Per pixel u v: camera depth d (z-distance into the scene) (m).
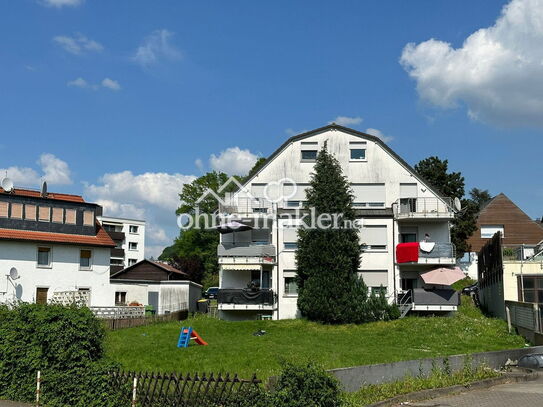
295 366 12.78
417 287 42.62
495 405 15.88
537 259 42.50
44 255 46.16
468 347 30.72
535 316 31.30
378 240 42.81
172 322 40.06
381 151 45.44
